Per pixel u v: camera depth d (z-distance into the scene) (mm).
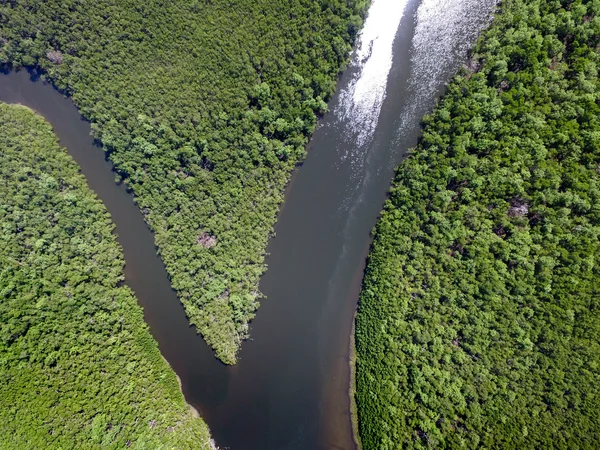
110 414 48625
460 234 45594
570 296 40656
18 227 50344
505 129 44781
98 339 50656
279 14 50062
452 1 52156
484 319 43438
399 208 50250
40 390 46844
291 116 51312
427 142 49906
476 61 49562
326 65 50844
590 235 40906
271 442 52344
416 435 44312
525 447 39656
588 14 44219
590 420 38188
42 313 48469
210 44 50094
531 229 43281
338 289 52562
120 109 51781
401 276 48281
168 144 51562
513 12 48125
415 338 46031
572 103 42781
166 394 52312
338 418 51188
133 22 50531
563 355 40188
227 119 50750
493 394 41938
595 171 41594
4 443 44969
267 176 52438
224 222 51719
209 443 52125
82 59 51562
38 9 50156
